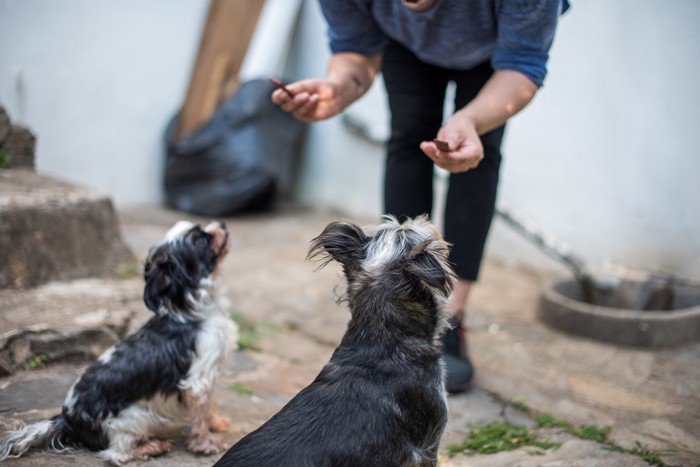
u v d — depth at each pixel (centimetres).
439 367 241
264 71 750
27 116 648
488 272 591
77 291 408
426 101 349
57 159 673
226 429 306
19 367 333
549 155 579
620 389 373
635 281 489
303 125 776
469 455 298
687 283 497
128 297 406
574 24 552
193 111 725
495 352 423
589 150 556
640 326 429
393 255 238
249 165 704
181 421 290
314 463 199
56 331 345
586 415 338
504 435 313
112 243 453
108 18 686
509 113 287
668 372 396
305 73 775
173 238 296
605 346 436
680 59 500
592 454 294
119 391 273
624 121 534
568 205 573
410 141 355
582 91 554
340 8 324
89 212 439
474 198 342
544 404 349
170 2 726
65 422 273
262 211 757
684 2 494
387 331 233
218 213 709
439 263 216
